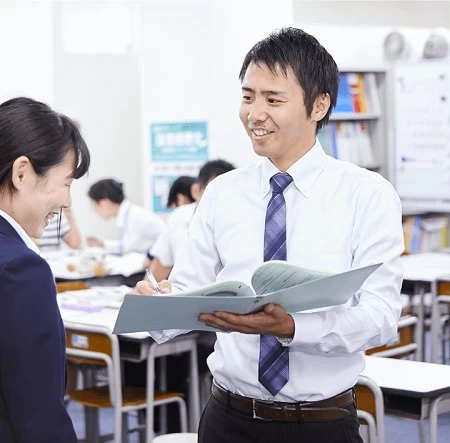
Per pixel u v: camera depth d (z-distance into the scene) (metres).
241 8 7.97
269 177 2.50
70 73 10.72
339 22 10.53
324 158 2.49
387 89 9.93
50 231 8.77
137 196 11.23
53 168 1.96
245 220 2.52
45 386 1.86
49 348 1.87
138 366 5.48
